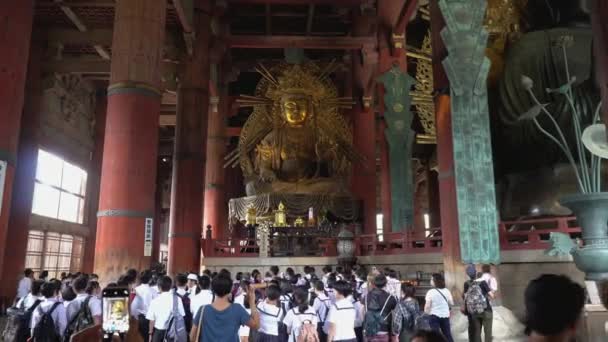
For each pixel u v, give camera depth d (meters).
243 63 34.94
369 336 7.24
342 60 34.97
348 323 6.49
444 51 14.27
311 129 30.28
